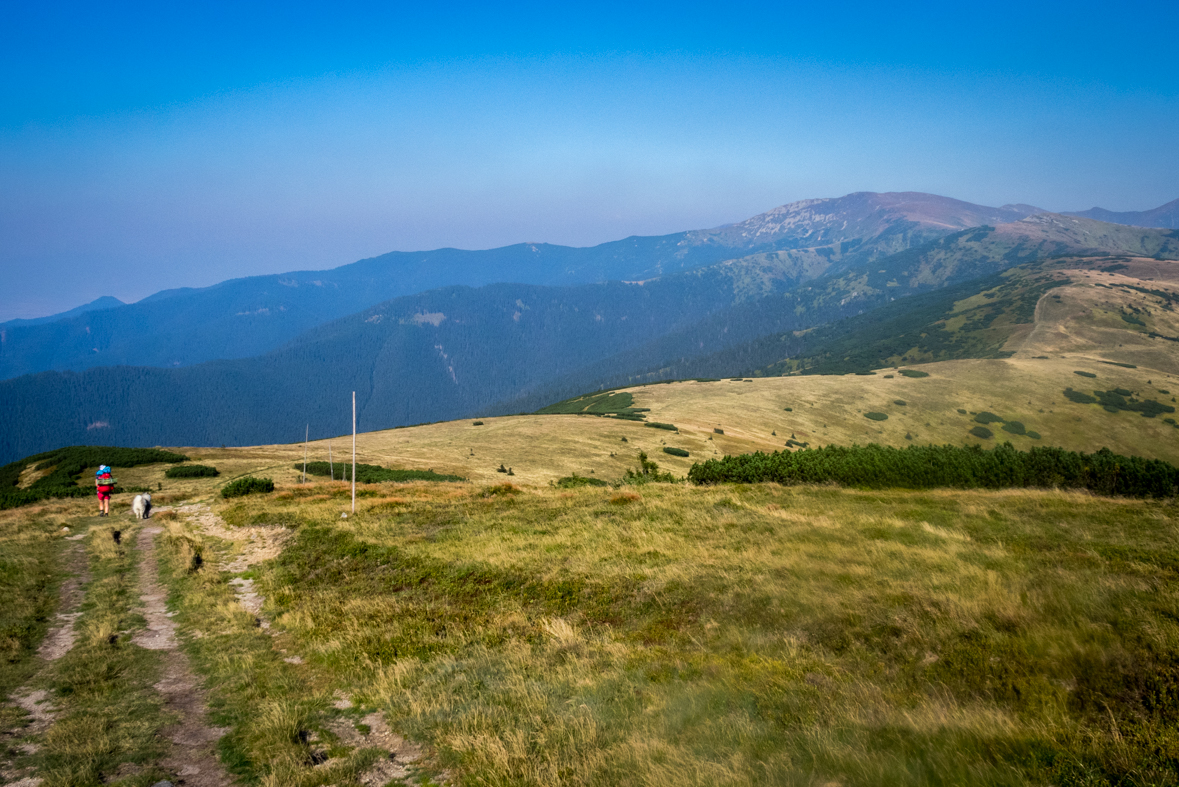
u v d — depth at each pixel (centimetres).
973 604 941
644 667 923
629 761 664
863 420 14350
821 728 682
